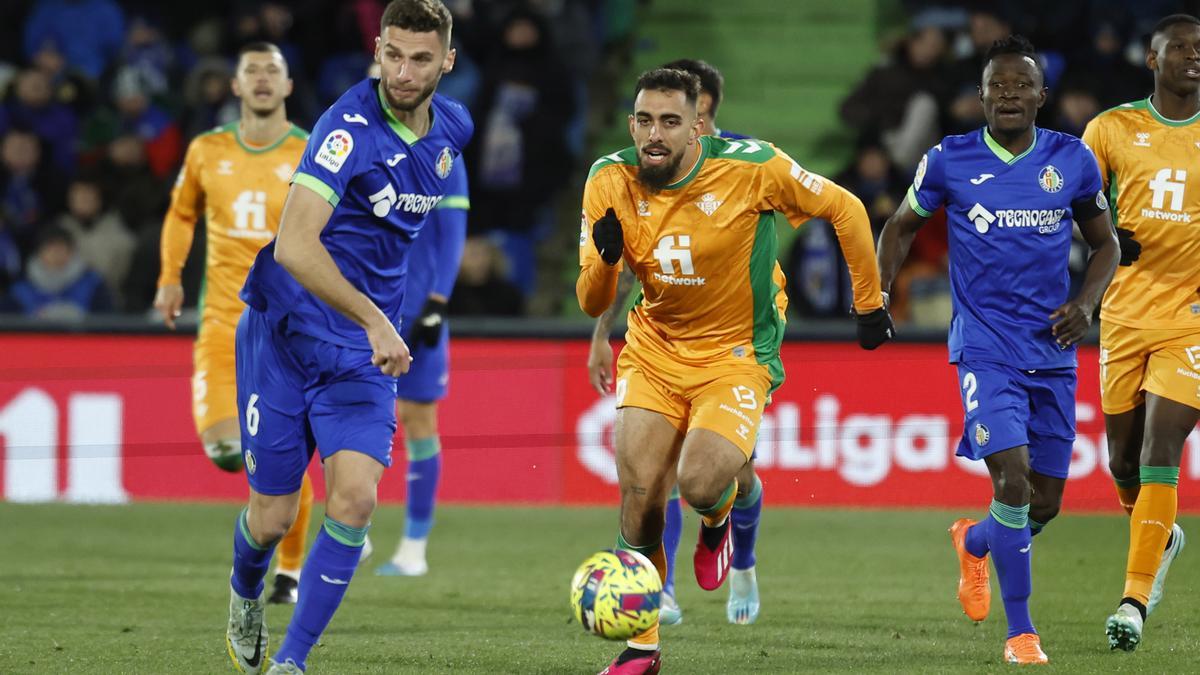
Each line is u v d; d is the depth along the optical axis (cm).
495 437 4094
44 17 5641
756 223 1988
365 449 1783
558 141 5228
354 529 1755
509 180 5197
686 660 2059
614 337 4041
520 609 2567
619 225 1902
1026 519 2027
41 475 4106
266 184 2847
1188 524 3616
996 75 2091
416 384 3023
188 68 5594
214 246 2847
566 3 5538
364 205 1808
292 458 1856
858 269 2020
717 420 1958
